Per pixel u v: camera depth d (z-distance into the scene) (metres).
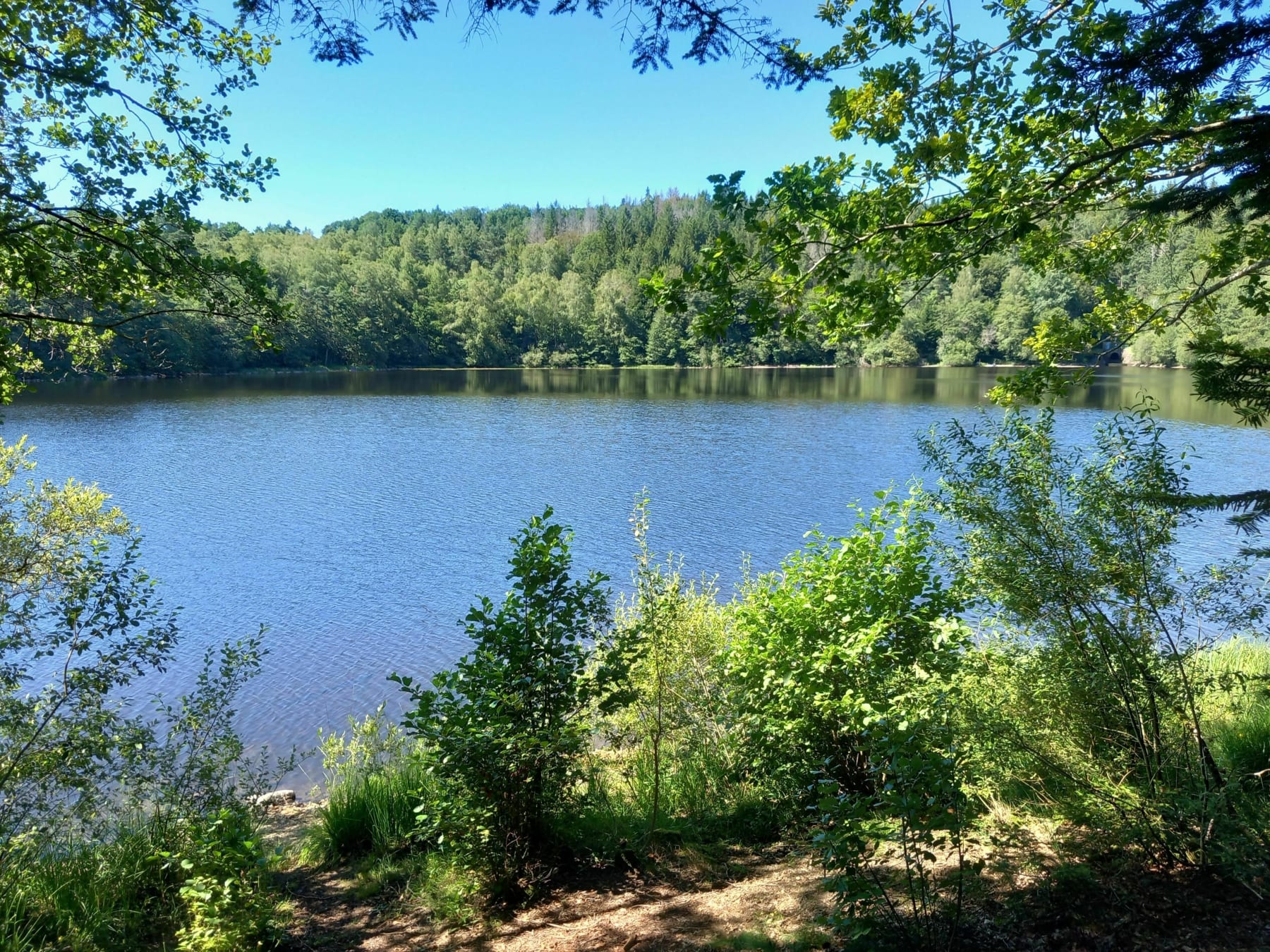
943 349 91.38
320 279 86.31
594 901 3.93
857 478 25.62
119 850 4.53
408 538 18.75
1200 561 12.45
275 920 3.96
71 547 5.38
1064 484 3.86
